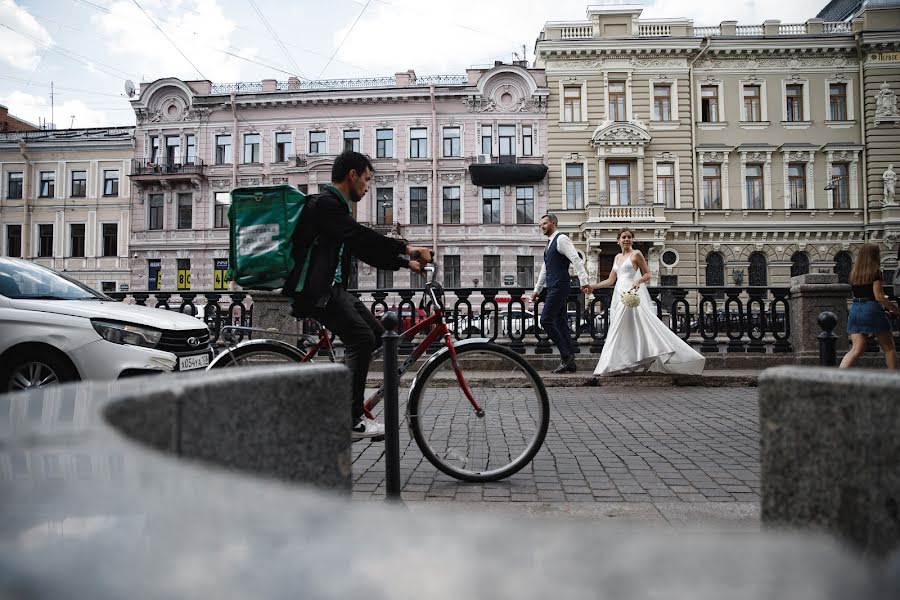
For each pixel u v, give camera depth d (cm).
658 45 2992
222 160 3297
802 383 126
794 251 3006
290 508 54
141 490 58
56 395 103
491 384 363
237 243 343
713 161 3012
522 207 3152
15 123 4003
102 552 44
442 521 50
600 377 793
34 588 39
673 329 927
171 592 37
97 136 3559
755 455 414
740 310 925
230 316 883
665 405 639
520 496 322
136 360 517
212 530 47
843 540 117
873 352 902
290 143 3262
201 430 113
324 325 357
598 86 3034
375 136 3212
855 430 115
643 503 307
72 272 3481
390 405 299
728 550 42
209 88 3356
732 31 3078
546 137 3088
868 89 3000
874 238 2981
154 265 3325
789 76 3030
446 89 3155
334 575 38
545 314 822
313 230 342
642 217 2902
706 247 3003
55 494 56
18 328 516
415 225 3161
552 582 36
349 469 158
